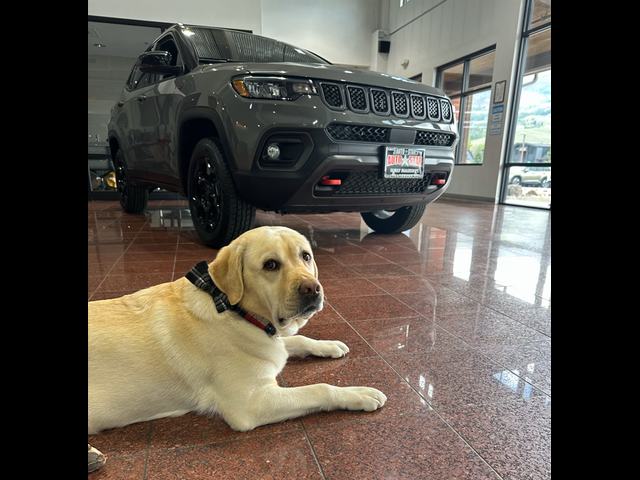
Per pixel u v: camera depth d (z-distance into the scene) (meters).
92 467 1.03
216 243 3.54
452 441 1.17
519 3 8.70
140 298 1.37
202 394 1.25
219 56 3.75
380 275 3.00
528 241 4.43
